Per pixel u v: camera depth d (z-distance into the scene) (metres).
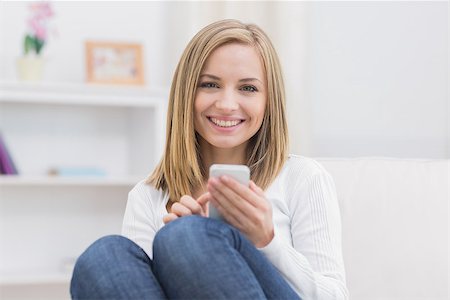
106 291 1.24
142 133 3.20
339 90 3.48
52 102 3.07
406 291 1.84
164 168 1.72
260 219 1.34
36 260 3.24
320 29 3.47
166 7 3.41
